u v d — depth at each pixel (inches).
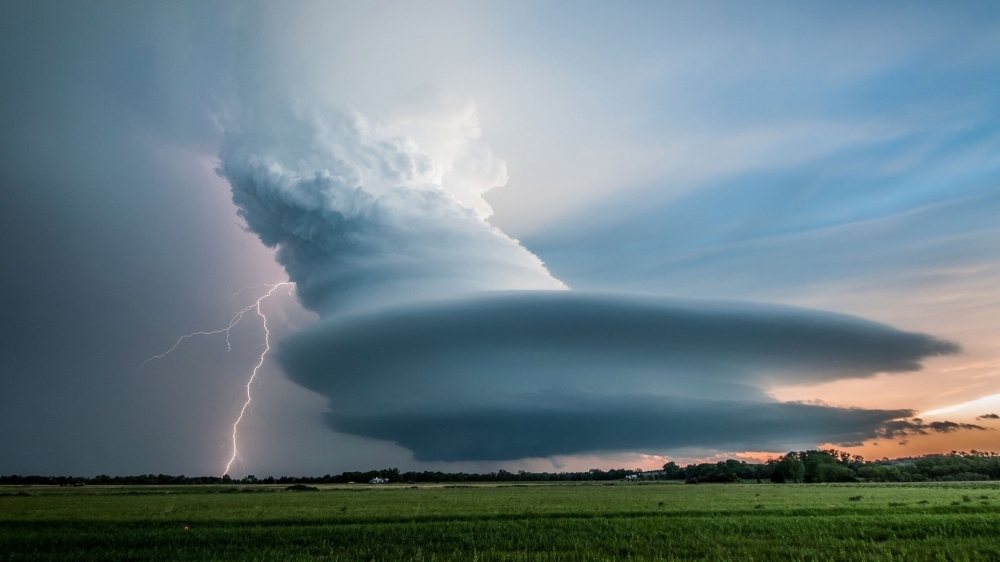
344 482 7775.6
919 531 1215.6
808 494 2901.1
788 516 1598.2
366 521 1590.8
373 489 4650.6
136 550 1093.1
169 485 5826.8
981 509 1715.1
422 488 4936.0
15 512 1956.2
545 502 2413.9
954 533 1205.7
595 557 936.3
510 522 1503.4
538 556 939.3
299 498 2999.5
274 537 1237.7
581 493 3432.6
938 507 1775.3
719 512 1731.1
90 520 1611.7
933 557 929.5
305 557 984.3
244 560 976.9
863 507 1838.1
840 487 4104.3
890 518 1461.6
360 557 984.3
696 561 902.4
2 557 1027.3
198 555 1029.8
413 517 1659.7
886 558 914.1
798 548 1016.2
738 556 944.9
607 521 1503.4
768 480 7066.9
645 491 3688.5
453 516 1678.2
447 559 937.5
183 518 1667.1
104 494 3570.4
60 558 1015.0
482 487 5216.5
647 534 1224.2
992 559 919.7
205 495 3435.0
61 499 2915.8
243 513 1879.9
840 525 1338.6
